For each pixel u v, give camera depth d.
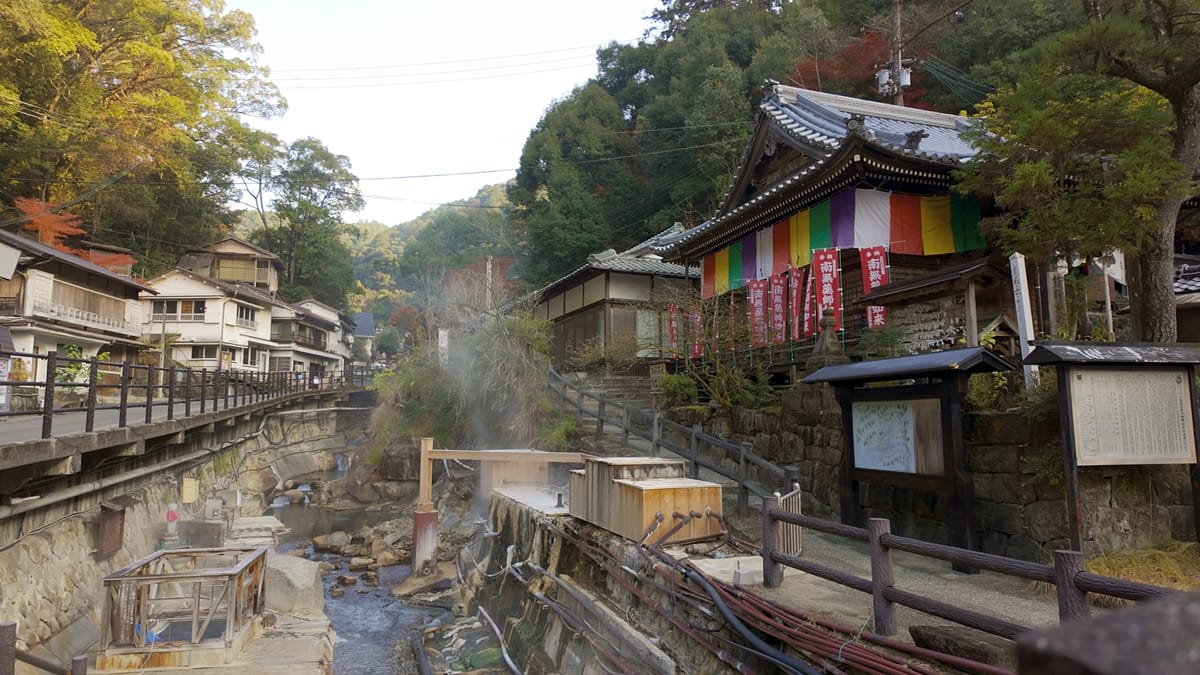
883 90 24.05
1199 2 7.36
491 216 48.78
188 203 44.72
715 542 8.00
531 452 12.71
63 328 24.50
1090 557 6.11
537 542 10.89
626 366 22.14
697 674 6.11
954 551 4.24
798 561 5.79
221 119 42.97
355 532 17.89
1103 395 5.96
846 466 8.27
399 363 26.06
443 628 11.00
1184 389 6.18
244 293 38.16
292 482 25.09
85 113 32.78
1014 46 26.19
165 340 35.41
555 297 28.52
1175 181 7.05
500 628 10.55
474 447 19.14
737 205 20.17
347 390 36.28
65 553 9.08
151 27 35.38
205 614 9.06
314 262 56.81
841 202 13.70
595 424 16.67
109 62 34.81
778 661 4.94
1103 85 7.88
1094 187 7.75
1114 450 5.91
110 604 7.42
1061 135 7.34
